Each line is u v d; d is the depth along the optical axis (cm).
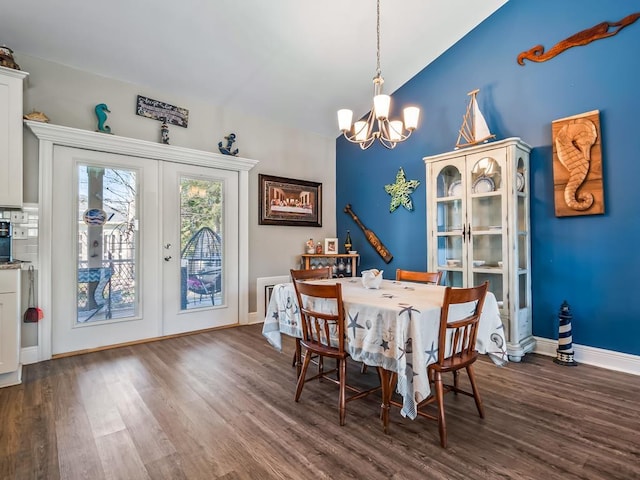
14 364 230
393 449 160
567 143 276
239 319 398
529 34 302
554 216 290
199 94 363
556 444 163
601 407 200
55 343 288
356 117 454
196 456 155
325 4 282
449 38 347
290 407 202
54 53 280
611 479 139
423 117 384
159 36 285
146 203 335
